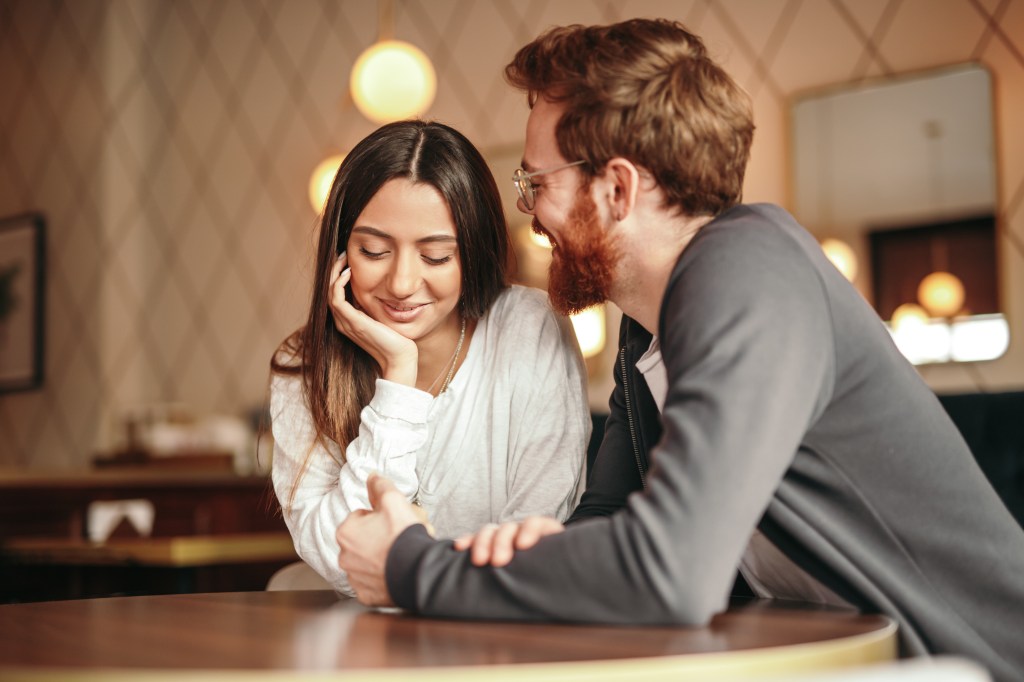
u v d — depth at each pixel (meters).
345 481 1.47
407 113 3.73
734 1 3.68
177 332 5.07
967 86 3.22
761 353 1.01
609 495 1.47
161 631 0.99
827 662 0.83
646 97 1.19
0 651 0.86
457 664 0.77
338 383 1.58
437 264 1.52
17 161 5.62
